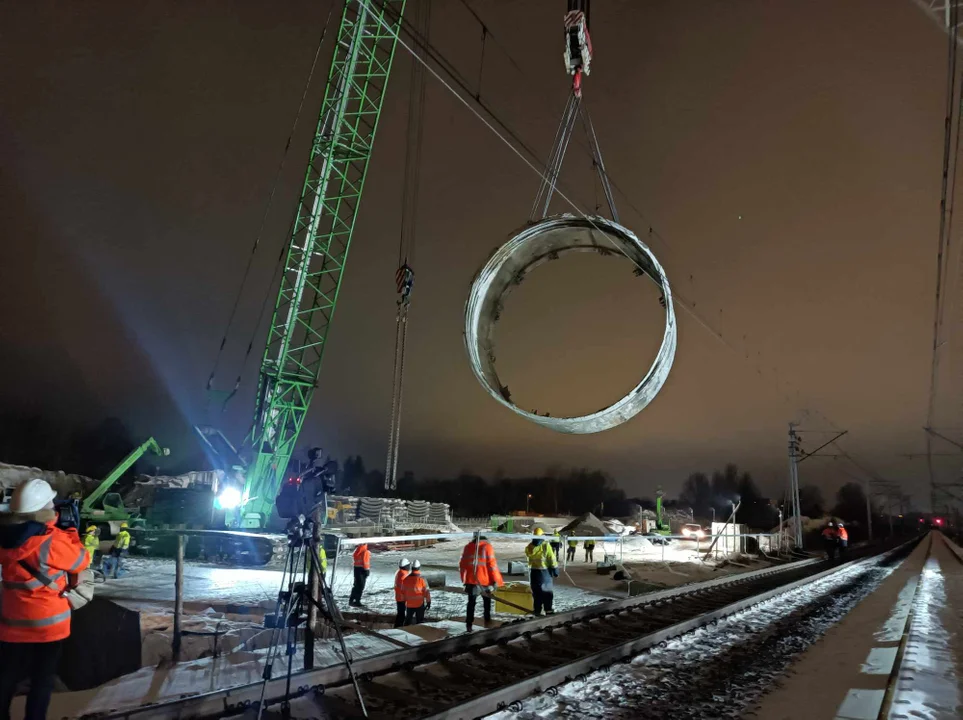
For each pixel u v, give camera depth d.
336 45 31.45
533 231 8.26
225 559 24.77
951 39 11.98
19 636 4.21
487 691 6.35
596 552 35.19
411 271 22.14
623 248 8.16
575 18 10.84
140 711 5.32
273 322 31.08
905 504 118.00
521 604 13.78
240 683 6.69
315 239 31.55
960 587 18.70
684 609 13.33
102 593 13.13
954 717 5.73
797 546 41.09
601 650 8.19
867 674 7.55
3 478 31.70
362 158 31.98
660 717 6.07
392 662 7.37
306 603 6.25
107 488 27.75
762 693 6.95
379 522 43.97
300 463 6.21
